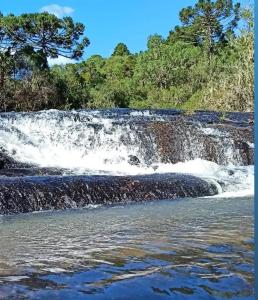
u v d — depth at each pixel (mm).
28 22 36219
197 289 2664
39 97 29344
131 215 6242
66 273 3102
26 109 28953
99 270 3154
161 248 3807
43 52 36438
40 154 14375
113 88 37031
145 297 2545
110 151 14672
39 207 7453
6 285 2832
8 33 35688
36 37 37344
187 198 8594
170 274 2986
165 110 21531
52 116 15461
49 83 30391
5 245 4172
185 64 43438
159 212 6477
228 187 9695
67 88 31969
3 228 5418
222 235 4309
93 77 47156
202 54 45688
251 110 25016
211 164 13086
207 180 9625
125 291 2660
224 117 19172
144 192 8469
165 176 9625
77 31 37906
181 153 14602
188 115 19484
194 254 3551
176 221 5387
